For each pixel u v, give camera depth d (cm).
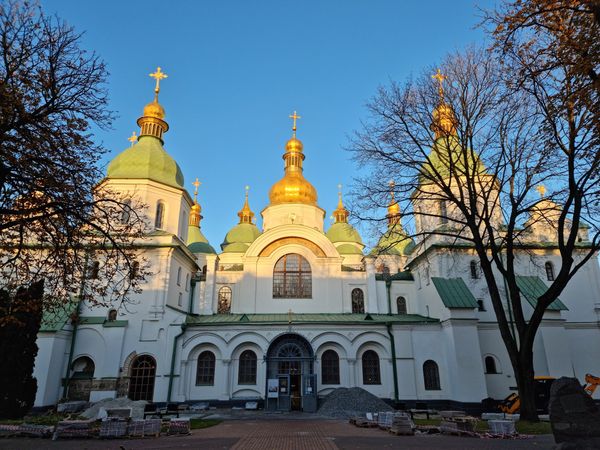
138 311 3344
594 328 3528
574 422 1068
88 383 3145
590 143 1667
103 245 1953
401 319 3588
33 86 1518
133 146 3888
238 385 3309
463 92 2209
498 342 3366
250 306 3875
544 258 3662
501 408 2933
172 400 3173
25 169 1516
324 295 3925
